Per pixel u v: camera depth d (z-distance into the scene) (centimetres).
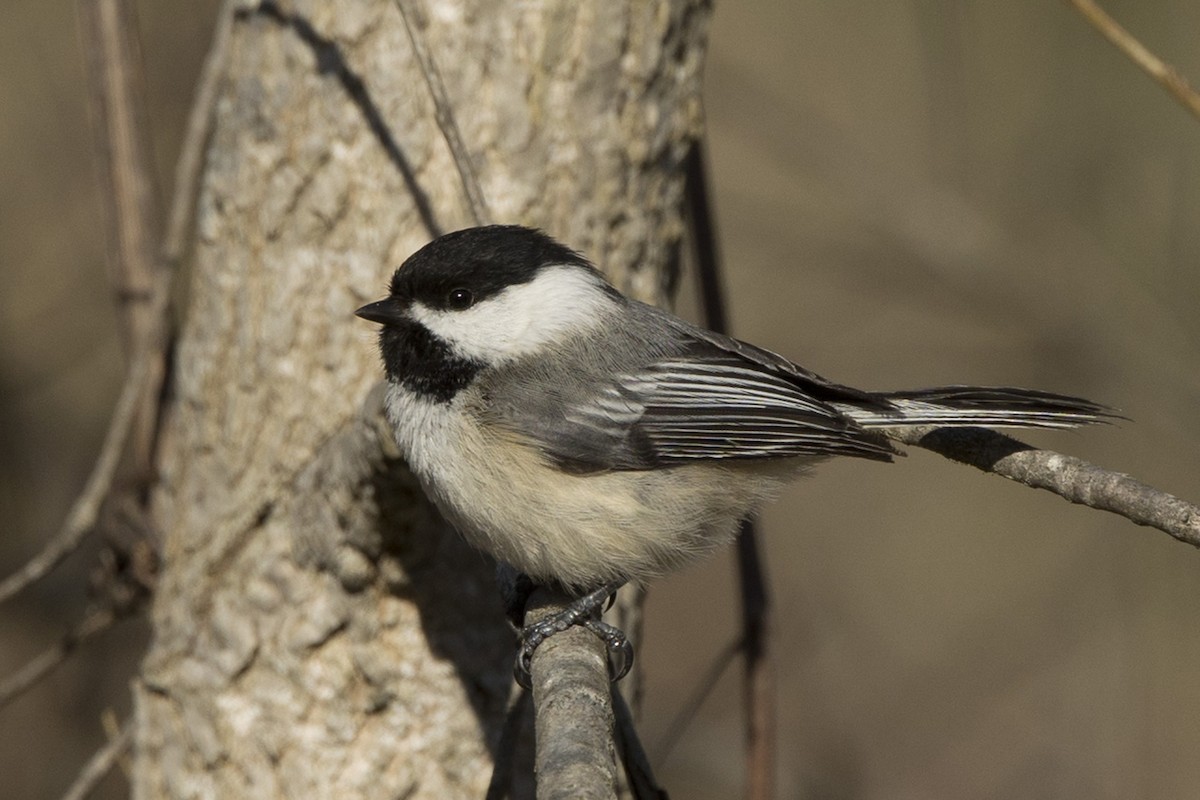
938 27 1371
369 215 761
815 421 721
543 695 543
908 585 1522
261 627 766
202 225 809
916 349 1539
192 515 792
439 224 759
